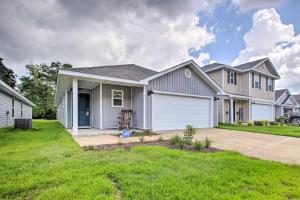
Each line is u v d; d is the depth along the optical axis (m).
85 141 6.55
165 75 10.68
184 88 11.54
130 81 9.34
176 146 5.75
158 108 10.35
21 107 18.23
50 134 8.66
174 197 2.38
